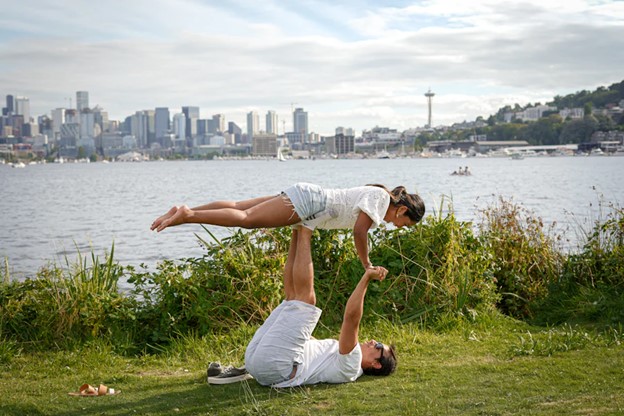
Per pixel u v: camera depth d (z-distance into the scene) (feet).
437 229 25.45
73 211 112.88
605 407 14.43
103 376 18.63
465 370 18.10
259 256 24.45
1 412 15.56
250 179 260.62
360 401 15.69
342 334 17.04
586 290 27.04
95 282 24.17
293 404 15.66
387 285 24.64
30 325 22.34
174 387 17.49
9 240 71.97
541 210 93.15
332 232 25.23
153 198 150.51
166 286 23.11
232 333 22.26
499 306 27.17
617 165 353.72
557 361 18.63
